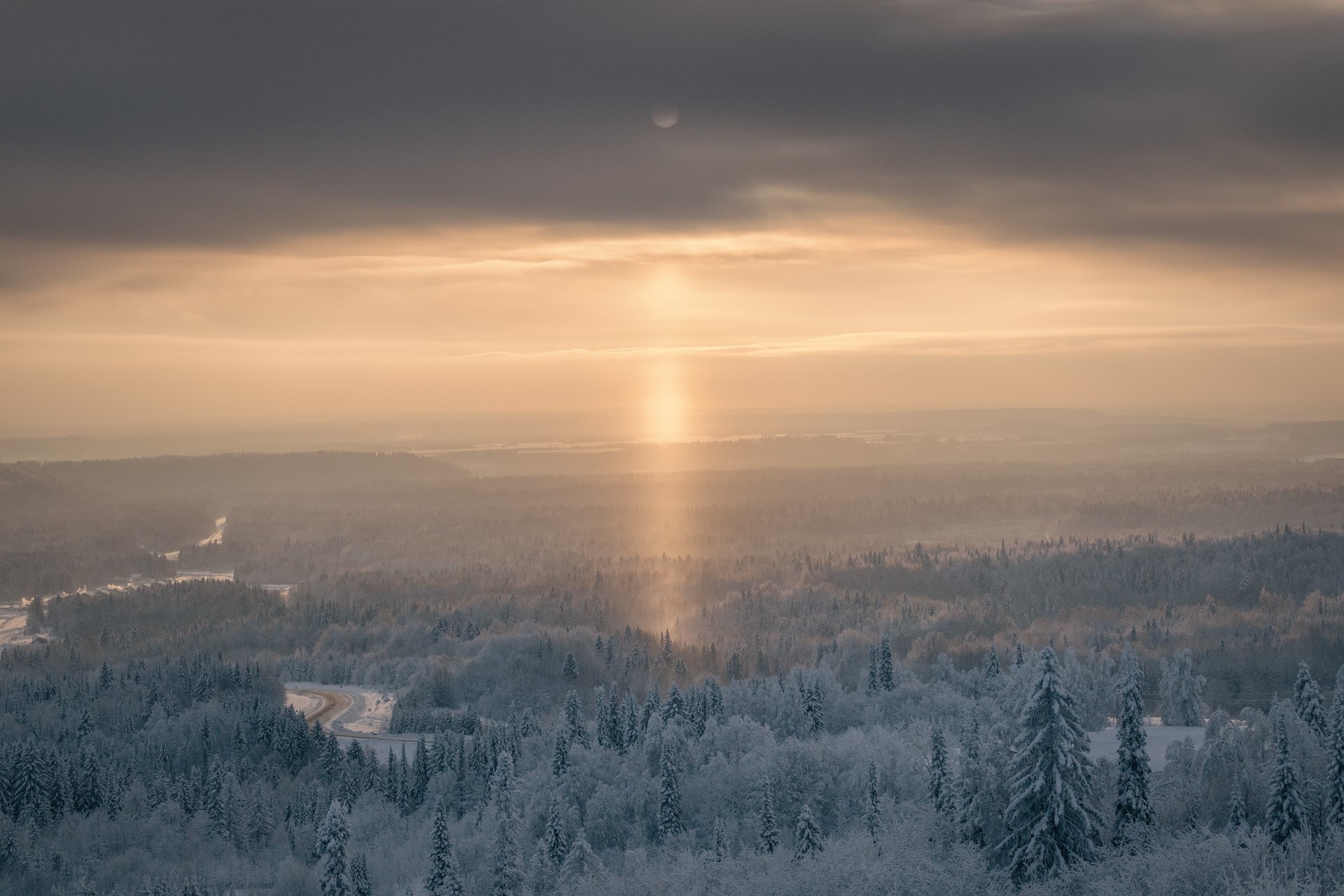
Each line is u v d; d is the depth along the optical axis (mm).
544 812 127938
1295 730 98625
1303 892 66688
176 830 148250
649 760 140750
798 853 97812
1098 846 71562
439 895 107438
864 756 124688
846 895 77688
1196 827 89438
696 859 98875
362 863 114562
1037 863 69812
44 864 138000
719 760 132000
